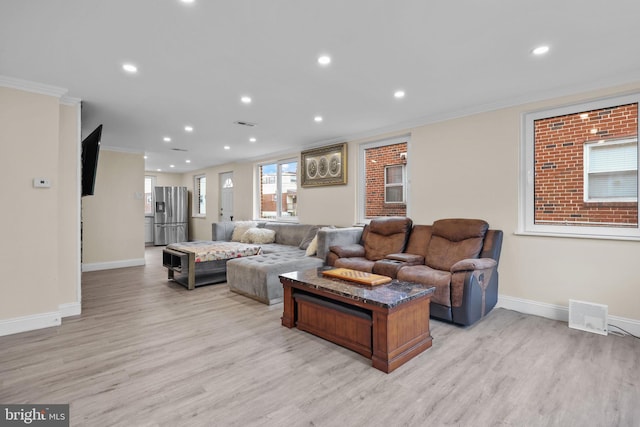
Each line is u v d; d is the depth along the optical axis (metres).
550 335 2.80
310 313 2.86
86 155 3.67
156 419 1.69
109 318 3.26
